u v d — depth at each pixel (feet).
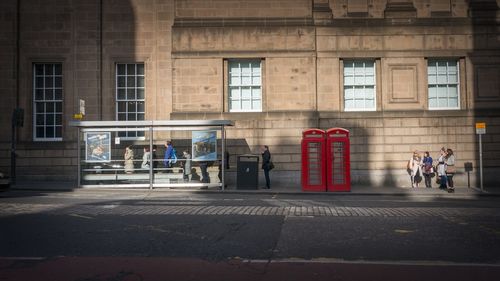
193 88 79.30
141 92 82.79
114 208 45.44
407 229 33.91
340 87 79.36
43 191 67.05
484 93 79.15
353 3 79.66
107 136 70.69
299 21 79.20
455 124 78.74
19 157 80.64
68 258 25.54
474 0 79.66
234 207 46.70
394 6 79.30
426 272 22.68
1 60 81.15
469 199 61.26
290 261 24.84
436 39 79.36
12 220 37.70
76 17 81.71
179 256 25.99
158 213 41.78
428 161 74.90
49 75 82.89
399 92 79.10
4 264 24.30
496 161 78.43
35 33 81.71
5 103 80.89
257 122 78.69
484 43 79.36
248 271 22.85
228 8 79.56
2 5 81.20
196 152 70.59
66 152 80.89
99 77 81.51
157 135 80.43
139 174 70.49
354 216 40.11
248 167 71.56
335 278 21.67
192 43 79.41
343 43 79.15
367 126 78.74
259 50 79.00
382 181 78.28
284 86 78.89
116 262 24.64
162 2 82.17
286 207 46.98
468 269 23.24
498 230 33.65
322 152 69.67
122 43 82.17
